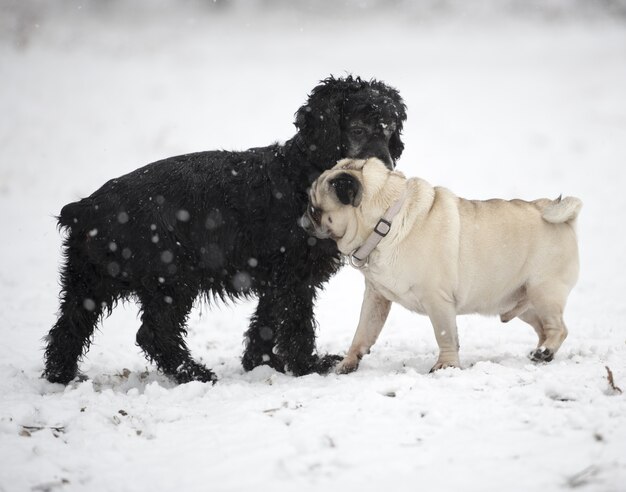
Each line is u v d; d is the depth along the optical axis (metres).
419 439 6.77
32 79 41.88
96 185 25.45
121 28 64.19
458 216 9.55
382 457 6.39
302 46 62.06
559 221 9.82
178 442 7.14
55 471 6.52
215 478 6.20
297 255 9.92
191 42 61.12
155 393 8.82
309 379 9.33
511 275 9.77
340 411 7.59
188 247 9.66
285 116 36.94
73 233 9.62
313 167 10.12
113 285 9.72
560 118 38.84
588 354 9.88
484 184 26.59
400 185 9.42
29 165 27.31
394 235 9.22
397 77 49.47
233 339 12.88
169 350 9.77
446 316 9.30
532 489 5.69
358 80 10.81
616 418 6.93
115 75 45.22
